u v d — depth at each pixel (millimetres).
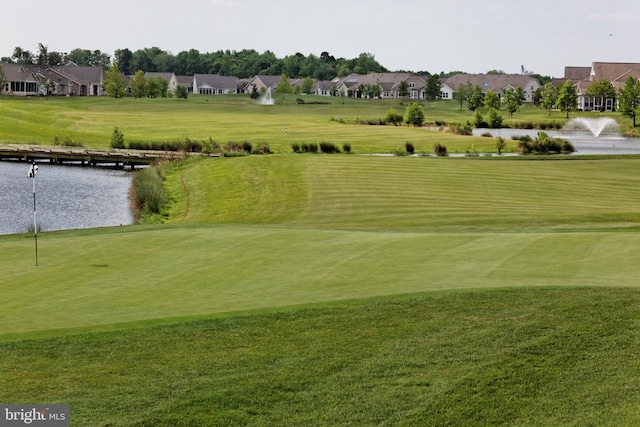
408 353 10477
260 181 41781
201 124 86812
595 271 15539
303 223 30812
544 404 8898
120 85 150125
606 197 36406
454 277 14953
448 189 37844
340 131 79500
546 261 16672
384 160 48094
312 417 8703
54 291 14281
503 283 14312
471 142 71250
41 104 109188
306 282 14719
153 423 8562
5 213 37719
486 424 8500
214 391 9336
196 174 46531
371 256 17312
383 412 8805
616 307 12297
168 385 9523
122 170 57500
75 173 54875
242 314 12156
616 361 10070
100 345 10852
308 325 11656
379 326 11586
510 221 29188
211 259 17125
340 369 9969
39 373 9891
